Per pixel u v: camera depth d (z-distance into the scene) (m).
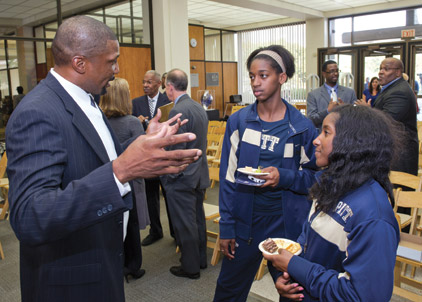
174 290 2.64
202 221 2.88
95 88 1.12
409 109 3.09
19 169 0.91
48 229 0.85
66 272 1.08
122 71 7.22
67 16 6.75
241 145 1.68
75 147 1.05
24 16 6.35
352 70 9.25
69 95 1.07
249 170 1.55
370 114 1.06
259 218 1.69
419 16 10.65
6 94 6.36
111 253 1.17
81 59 1.05
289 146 1.62
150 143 0.85
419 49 8.27
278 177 1.50
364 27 11.59
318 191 1.12
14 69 6.38
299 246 1.25
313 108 3.84
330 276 1.03
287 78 1.66
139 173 0.88
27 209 0.86
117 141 1.31
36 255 1.10
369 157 1.03
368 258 0.92
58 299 1.09
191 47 11.66
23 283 1.16
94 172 0.89
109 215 0.89
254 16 12.39
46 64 6.69
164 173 0.88
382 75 3.26
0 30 6.16
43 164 0.92
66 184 1.03
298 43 12.83
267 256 1.19
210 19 12.66
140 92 7.55
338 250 1.06
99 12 7.01
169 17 7.40
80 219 0.86
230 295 1.82
